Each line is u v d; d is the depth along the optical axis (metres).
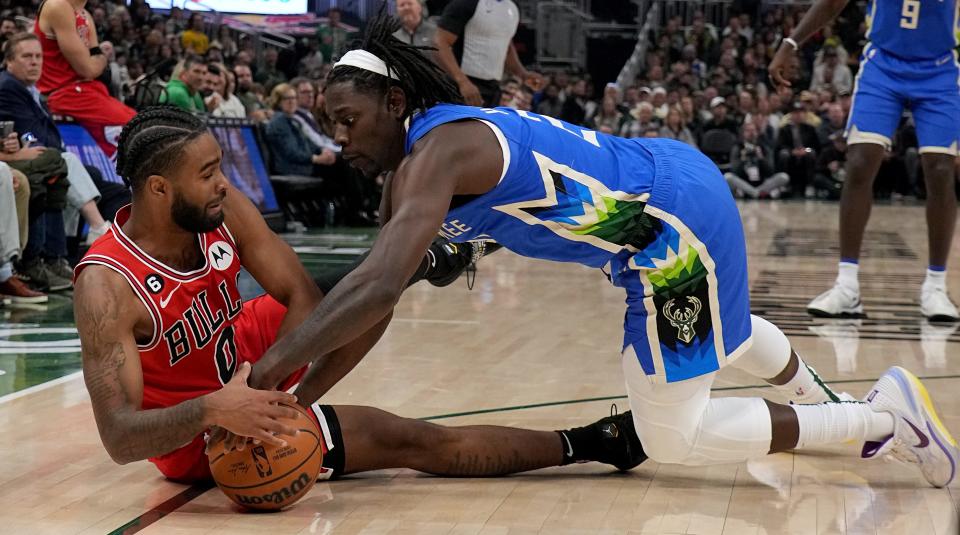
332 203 9.97
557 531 2.30
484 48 6.43
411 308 5.54
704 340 2.46
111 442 2.23
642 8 18.52
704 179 2.47
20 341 4.52
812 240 9.19
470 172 2.25
